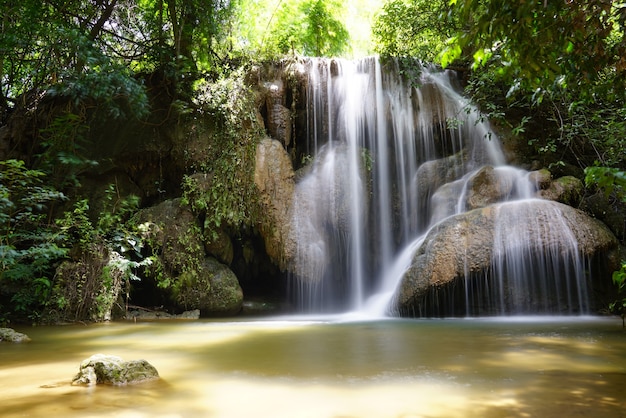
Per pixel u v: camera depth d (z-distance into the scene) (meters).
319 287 9.71
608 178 2.70
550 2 3.16
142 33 11.89
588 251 7.68
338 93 11.09
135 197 9.54
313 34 13.91
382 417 2.45
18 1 9.20
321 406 2.66
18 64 11.59
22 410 2.60
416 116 11.05
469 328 6.32
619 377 3.30
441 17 3.99
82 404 2.72
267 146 9.88
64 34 8.97
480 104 10.80
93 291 8.25
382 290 9.98
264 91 10.53
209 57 11.30
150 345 5.11
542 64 3.46
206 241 9.55
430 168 10.66
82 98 9.28
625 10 3.51
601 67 3.86
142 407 2.66
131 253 9.49
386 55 11.28
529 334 5.64
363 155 10.57
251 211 9.53
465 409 2.56
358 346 4.86
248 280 10.74
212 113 10.07
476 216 8.03
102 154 10.16
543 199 8.61
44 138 10.19
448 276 7.61
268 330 6.38
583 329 6.13
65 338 5.91
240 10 12.64
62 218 9.59
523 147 10.77
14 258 7.71
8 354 4.70
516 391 2.93
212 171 9.78
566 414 2.44
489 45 3.62
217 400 2.81
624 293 7.86
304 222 9.70
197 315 8.83
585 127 9.70
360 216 10.23
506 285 7.72
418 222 10.50
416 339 5.32
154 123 10.37
